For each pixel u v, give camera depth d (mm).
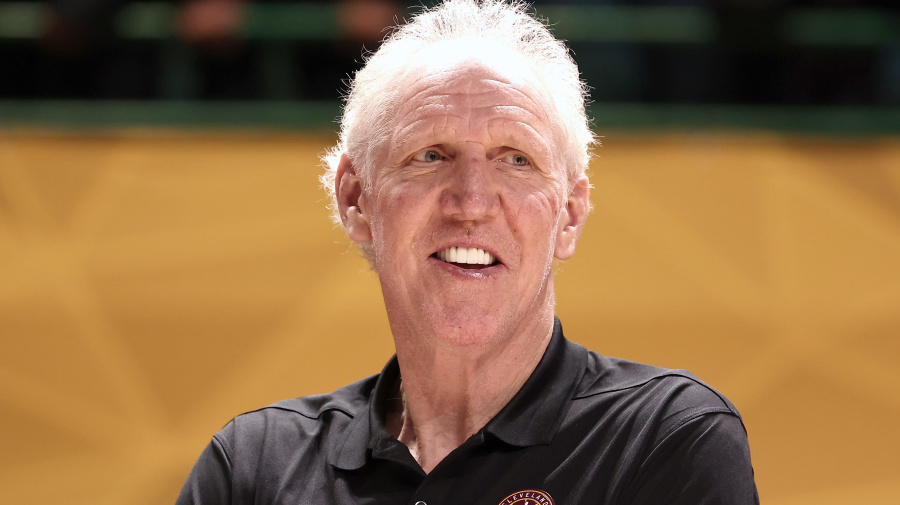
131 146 7914
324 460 3963
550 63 4156
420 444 4000
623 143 7945
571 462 3635
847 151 7930
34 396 7375
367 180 4016
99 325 7500
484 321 3695
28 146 7859
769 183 7871
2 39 9633
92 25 9570
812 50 9625
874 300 7562
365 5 9664
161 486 7309
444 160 3801
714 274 7641
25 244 7645
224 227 7750
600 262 7629
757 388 7418
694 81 9727
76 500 7258
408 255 3775
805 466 7293
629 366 4027
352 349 7547
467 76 3838
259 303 7605
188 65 9703
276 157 7938
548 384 3875
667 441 3561
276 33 9641
